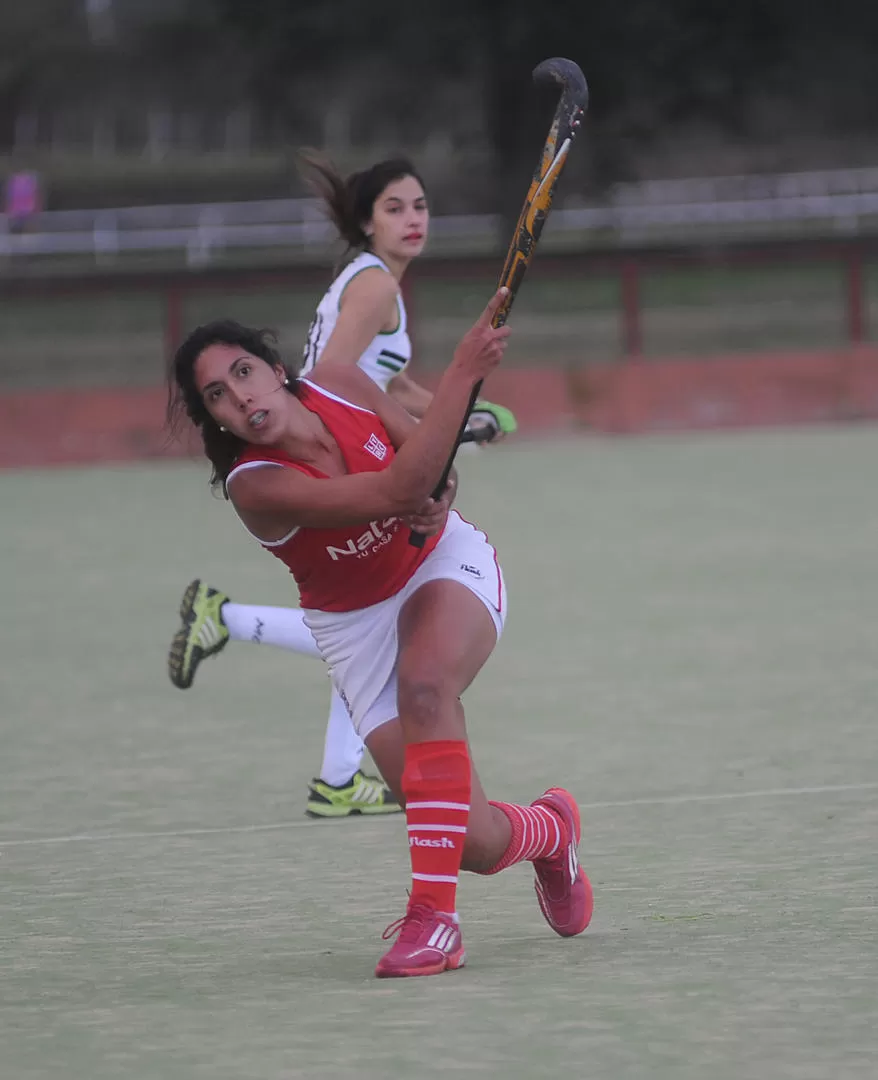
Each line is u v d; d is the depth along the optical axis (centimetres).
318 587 1494
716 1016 1266
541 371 6594
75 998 1382
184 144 19288
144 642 3253
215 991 1388
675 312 8494
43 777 2288
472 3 12462
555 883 1523
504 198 12275
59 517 5053
